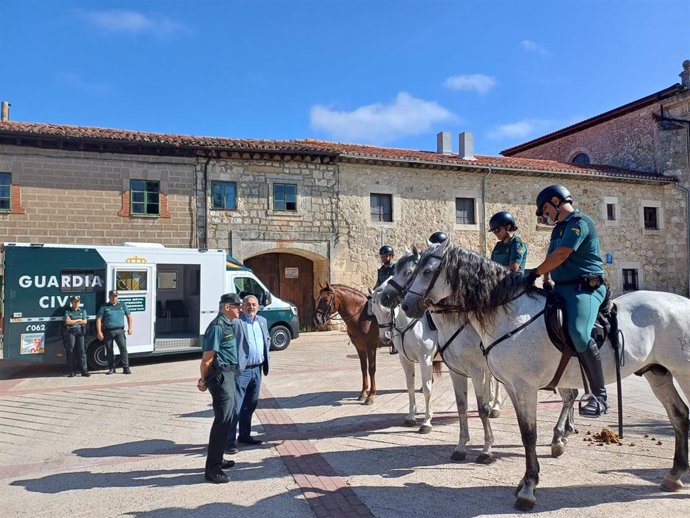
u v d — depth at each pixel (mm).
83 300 11570
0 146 15008
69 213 15633
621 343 4020
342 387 9281
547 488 4363
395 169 19500
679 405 4316
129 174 16328
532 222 21156
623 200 22531
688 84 22328
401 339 6469
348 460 5273
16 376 11273
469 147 22016
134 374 11312
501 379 4215
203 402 8297
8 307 10922
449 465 5031
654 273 22766
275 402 8188
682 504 3973
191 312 14172
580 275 4004
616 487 4344
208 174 17219
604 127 25984
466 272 4254
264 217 17812
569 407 5344
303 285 19391
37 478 5043
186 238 16875
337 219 18672
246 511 4117
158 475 5031
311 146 18781
